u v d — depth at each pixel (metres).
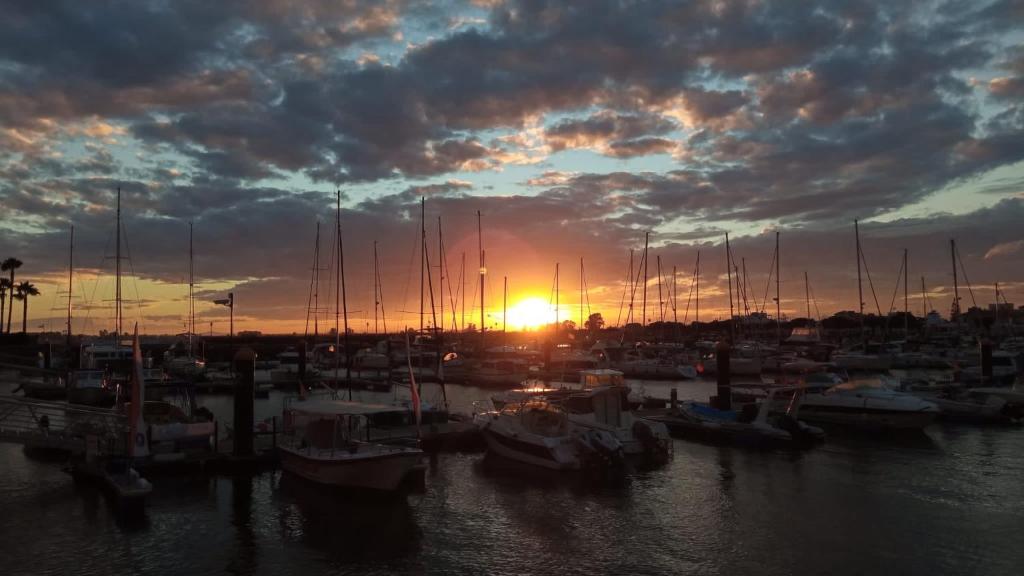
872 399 37.16
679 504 23.66
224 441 31.47
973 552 18.81
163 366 70.19
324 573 17.77
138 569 18.00
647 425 30.88
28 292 106.56
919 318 132.75
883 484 25.98
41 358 67.38
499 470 28.88
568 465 27.86
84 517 22.12
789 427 33.75
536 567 18.08
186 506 23.34
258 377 68.62
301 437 28.44
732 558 18.58
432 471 28.70
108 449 27.02
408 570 17.92
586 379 35.34
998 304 114.38
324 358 86.56
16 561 18.45
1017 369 59.22
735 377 75.56
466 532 20.88
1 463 29.78
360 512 22.83
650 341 109.31
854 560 18.33
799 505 23.36
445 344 96.25
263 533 20.73
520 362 69.62
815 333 106.69
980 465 28.98
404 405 34.94
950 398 43.78
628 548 19.41
